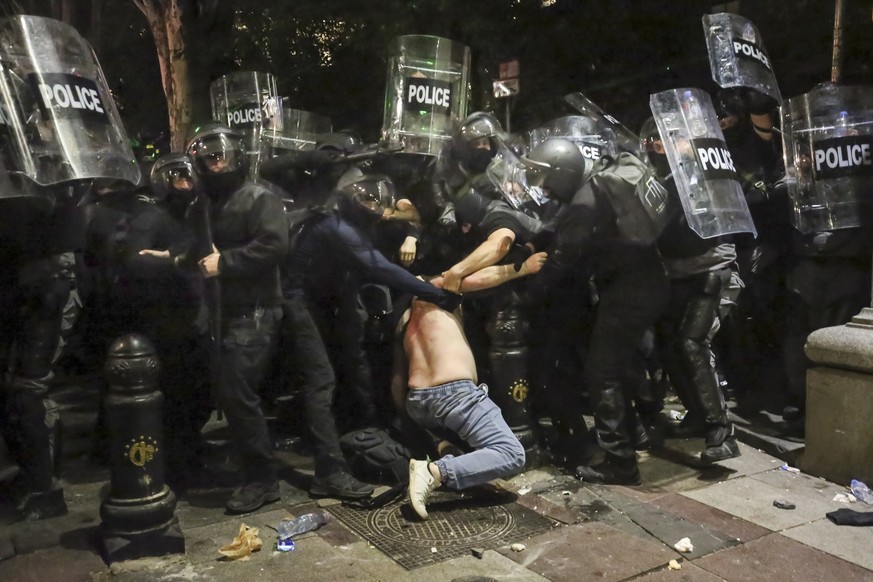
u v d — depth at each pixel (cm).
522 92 932
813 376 433
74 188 375
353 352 445
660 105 391
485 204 416
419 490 363
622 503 390
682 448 481
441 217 455
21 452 379
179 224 403
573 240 391
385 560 327
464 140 414
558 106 928
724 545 342
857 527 362
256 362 376
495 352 432
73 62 309
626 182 384
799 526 364
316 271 405
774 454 470
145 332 410
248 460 387
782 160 547
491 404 392
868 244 482
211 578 311
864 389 405
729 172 393
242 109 526
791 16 756
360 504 384
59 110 299
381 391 459
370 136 982
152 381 327
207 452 476
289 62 982
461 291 408
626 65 920
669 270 440
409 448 429
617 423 414
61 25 308
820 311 504
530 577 311
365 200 400
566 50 934
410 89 446
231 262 361
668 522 366
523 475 431
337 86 997
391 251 446
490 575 312
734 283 514
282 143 532
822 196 465
